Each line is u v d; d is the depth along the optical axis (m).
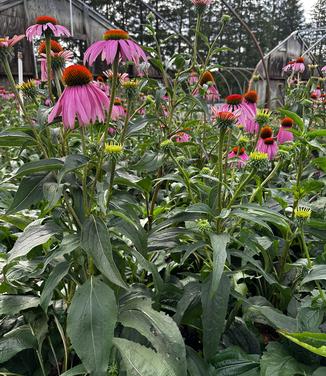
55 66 1.86
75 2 11.62
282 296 2.18
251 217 1.60
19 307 1.76
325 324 1.81
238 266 2.46
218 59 32.88
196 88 3.04
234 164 2.74
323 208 2.78
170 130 2.71
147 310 1.53
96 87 1.61
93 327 1.31
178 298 1.97
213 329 1.55
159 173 2.76
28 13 11.06
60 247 1.46
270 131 3.10
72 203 1.76
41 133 1.68
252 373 1.63
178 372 1.37
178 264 2.28
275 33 42.75
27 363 1.85
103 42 1.65
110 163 1.63
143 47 2.80
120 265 1.73
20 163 4.15
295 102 4.23
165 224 1.92
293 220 2.27
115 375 1.45
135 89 2.15
